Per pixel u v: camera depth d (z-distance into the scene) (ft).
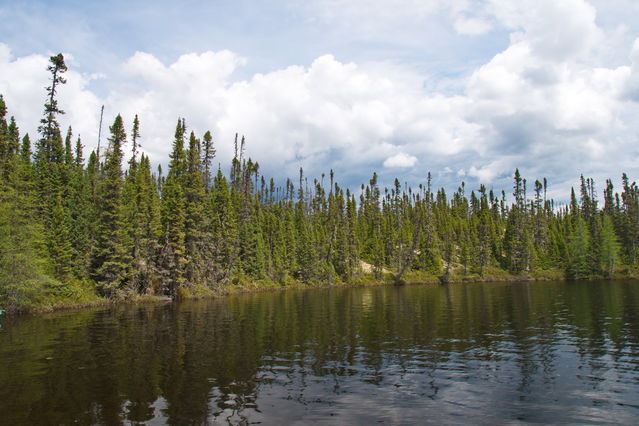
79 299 159.53
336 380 54.29
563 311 124.98
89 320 117.29
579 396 47.44
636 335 83.20
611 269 322.55
